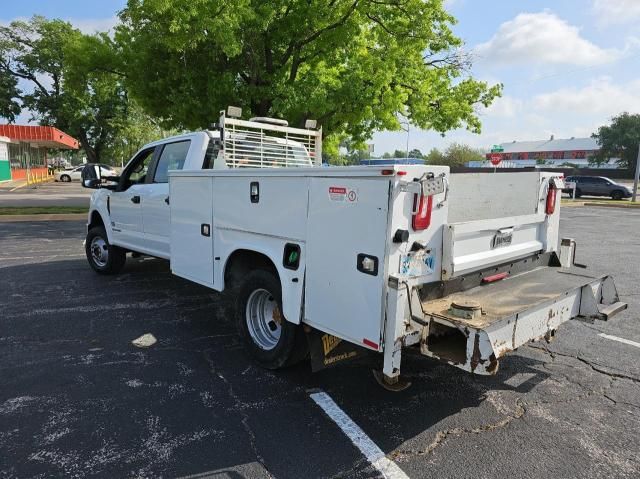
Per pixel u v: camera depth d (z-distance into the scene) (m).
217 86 12.53
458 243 3.35
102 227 7.43
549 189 4.28
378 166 2.93
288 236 3.67
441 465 2.89
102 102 43.72
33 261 8.62
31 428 3.19
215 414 3.42
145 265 8.34
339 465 2.87
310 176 3.40
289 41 13.33
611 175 58.03
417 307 2.99
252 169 3.97
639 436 3.24
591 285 3.77
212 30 10.74
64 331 5.05
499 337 2.86
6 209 16.20
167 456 2.91
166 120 14.50
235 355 4.51
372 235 2.98
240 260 4.52
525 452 3.04
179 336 4.98
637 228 15.96
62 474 2.73
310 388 3.86
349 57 14.06
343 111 13.59
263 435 3.17
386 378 3.15
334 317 3.31
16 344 4.67
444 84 15.93
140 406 3.51
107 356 4.43
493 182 4.52
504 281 3.79
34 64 42.47
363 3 12.56
